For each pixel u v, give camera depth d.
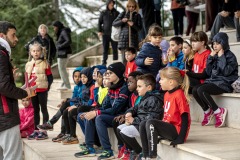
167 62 5.23
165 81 3.79
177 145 3.69
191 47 5.29
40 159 5.02
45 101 6.12
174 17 8.13
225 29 6.95
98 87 5.25
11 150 3.83
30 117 6.21
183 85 3.75
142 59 5.14
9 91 3.74
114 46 8.62
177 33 8.18
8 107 3.82
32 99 6.14
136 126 4.02
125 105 4.60
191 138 4.01
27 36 14.12
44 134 6.05
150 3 7.95
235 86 4.62
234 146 3.60
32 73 6.07
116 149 4.78
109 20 8.49
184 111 3.68
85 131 4.83
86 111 5.14
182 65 5.17
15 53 14.12
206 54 5.11
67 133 5.61
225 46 4.74
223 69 4.72
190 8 7.99
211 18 7.15
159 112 3.97
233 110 4.59
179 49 5.22
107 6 8.52
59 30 8.52
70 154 4.96
